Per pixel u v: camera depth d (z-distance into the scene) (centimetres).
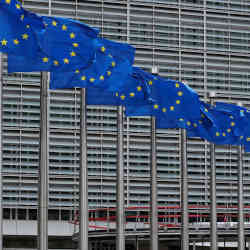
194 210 19038
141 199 18900
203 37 19462
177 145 19175
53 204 18688
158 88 8450
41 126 7019
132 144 19000
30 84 18688
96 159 18788
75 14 18950
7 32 6688
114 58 7406
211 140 9138
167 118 8494
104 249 15188
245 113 9425
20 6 6731
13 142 18575
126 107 8369
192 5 19512
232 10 19650
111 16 19125
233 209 19188
